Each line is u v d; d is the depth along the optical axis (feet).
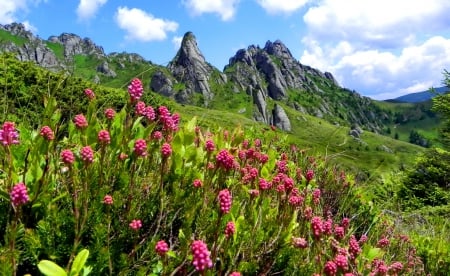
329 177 19.60
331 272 8.36
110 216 8.18
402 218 25.27
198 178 10.32
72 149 9.75
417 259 15.34
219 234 8.91
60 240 7.35
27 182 7.95
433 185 72.18
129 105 9.77
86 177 7.72
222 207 7.95
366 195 20.54
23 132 9.68
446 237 21.91
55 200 7.82
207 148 10.00
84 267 7.09
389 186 42.52
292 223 10.08
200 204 9.49
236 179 12.13
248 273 8.89
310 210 11.11
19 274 7.25
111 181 9.00
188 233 8.29
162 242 7.22
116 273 7.55
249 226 9.81
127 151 9.87
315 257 9.86
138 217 8.73
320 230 9.38
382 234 16.31
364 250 12.03
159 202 9.19
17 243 7.10
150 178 10.00
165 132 10.94
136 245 7.96
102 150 8.32
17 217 6.37
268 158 13.96
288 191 10.32
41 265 6.16
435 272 16.29
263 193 10.21
